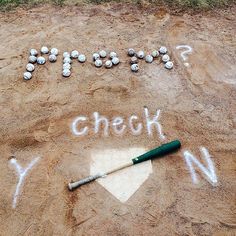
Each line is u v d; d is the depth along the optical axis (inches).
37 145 80.6
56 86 92.8
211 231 68.0
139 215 69.7
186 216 69.7
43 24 110.1
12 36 106.2
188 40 105.7
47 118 85.7
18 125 84.4
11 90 92.0
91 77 95.0
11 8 115.4
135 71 96.3
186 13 114.6
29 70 95.7
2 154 79.1
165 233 67.5
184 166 77.0
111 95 90.9
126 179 74.6
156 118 86.0
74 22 110.8
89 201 71.5
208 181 74.8
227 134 83.1
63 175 75.4
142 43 104.3
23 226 68.5
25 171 76.2
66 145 80.4
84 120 85.4
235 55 101.9
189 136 82.5
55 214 69.9
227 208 70.9
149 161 77.3
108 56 100.3
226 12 115.5
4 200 71.9
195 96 91.1
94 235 67.1
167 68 97.4
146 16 113.3
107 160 77.6
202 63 99.3
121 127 84.0
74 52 99.5
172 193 72.8
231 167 77.2
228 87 93.4
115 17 112.8
